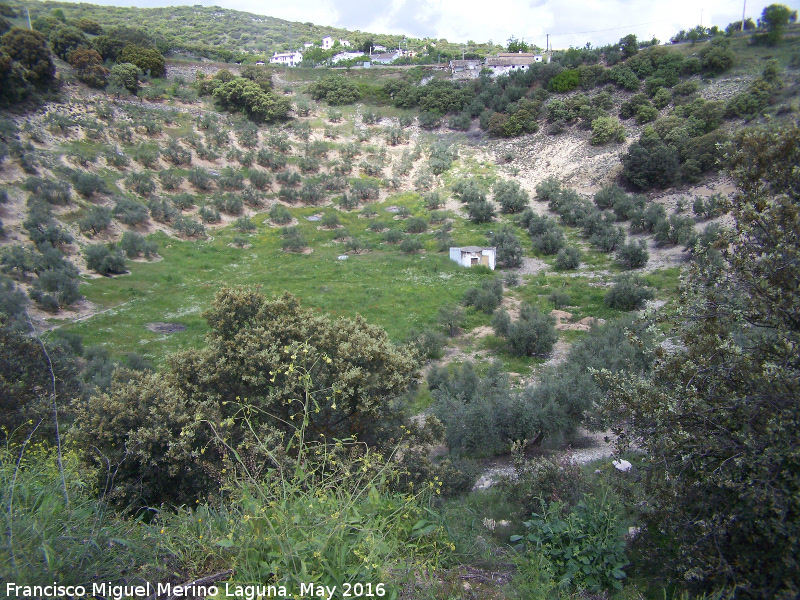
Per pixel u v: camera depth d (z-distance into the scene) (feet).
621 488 17.53
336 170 164.25
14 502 11.17
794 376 13.65
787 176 16.05
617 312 85.46
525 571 13.74
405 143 184.14
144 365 66.23
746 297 16.39
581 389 46.06
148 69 190.49
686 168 127.03
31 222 99.50
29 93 139.64
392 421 29.19
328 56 302.45
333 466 16.34
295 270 111.04
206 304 93.50
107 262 101.04
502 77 202.49
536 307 86.28
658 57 171.63
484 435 44.47
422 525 12.87
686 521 14.19
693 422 15.30
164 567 10.80
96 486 18.86
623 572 15.19
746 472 13.43
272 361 24.98
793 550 11.73
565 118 171.73
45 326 76.48
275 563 9.51
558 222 130.82
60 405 26.18
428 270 109.60
